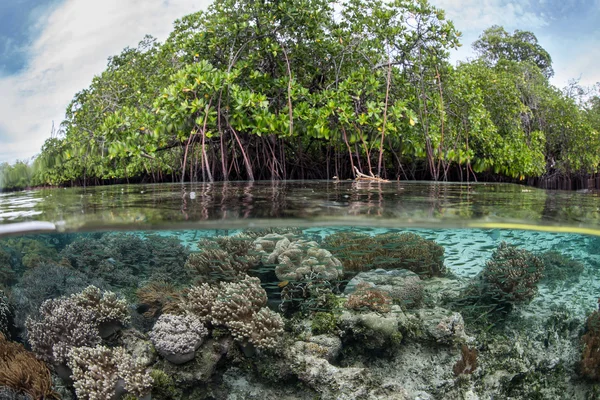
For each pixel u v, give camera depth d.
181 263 9.06
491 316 8.41
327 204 6.66
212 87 9.37
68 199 7.84
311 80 11.12
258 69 10.67
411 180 11.85
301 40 10.56
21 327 8.25
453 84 11.73
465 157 11.96
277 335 6.75
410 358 7.41
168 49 11.51
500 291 8.34
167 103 9.27
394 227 6.85
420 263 8.92
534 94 18.98
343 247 8.73
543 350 8.15
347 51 10.52
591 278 9.59
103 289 8.80
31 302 8.44
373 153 11.65
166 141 10.61
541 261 8.62
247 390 6.77
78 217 5.97
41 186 11.77
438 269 9.29
